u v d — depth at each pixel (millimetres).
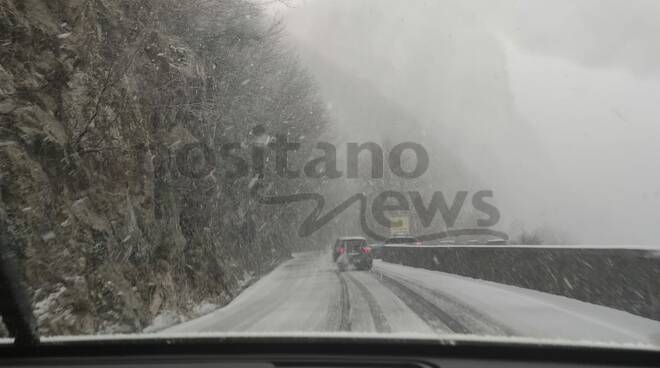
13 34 9695
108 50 12500
